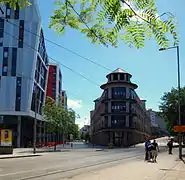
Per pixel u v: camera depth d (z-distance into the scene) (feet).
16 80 214.69
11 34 214.90
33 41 216.95
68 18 14.67
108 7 11.97
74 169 69.21
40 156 125.18
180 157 106.11
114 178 51.62
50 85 349.00
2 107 211.82
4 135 132.05
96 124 410.31
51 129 213.46
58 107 213.87
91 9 13.92
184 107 166.91
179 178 51.75
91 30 14.30
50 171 64.23
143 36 11.87
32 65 217.15
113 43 14.24
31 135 259.39
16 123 216.95
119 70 311.88
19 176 54.85
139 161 95.50
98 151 181.37
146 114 442.50
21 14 215.10
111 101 305.94
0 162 89.51
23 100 214.48
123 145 297.74
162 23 11.53
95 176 54.54
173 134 197.57
